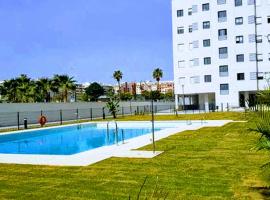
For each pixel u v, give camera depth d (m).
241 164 11.98
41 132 30.59
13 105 38.25
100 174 11.23
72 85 78.38
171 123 34.59
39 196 9.03
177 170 11.40
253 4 59.22
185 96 67.25
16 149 22.36
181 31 64.25
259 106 8.38
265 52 58.91
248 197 8.27
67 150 21.58
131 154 14.75
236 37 60.44
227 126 26.28
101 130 33.19
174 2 64.56
